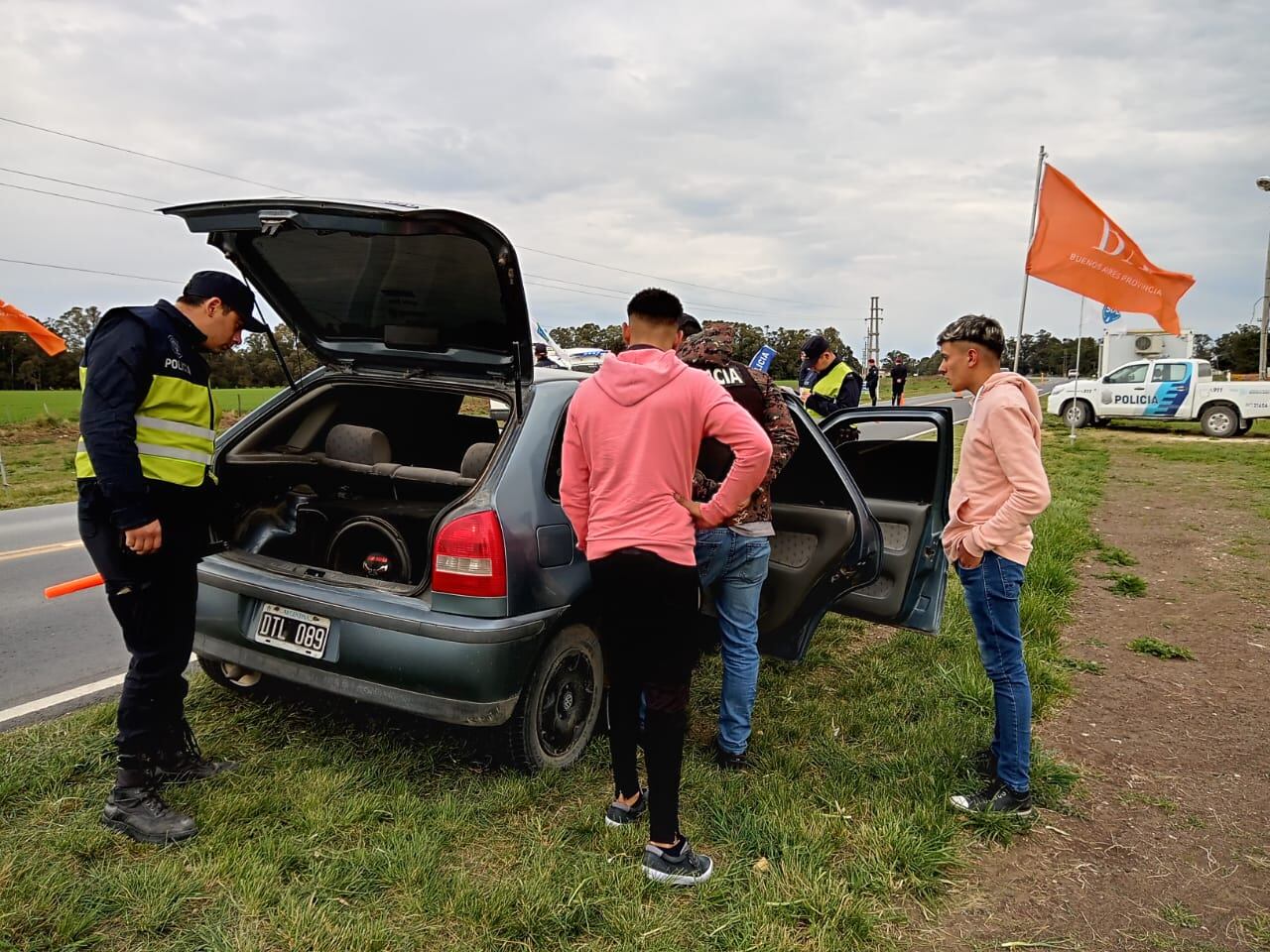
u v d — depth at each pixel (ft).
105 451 8.41
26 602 18.93
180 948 7.36
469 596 9.50
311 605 10.16
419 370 12.51
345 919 7.74
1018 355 32.91
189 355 9.34
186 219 10.66
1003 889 8.80
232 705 12.16
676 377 8.36
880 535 11.89
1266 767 11.60
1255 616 18.71
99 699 13.11
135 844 8.83
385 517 11.68
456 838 9.08
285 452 13.32
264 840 8.82
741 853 9.09
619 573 8.23
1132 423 77.36
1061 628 17.52
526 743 10.20
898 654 15.24
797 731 12.00
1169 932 8.13
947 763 11.14
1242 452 53.57
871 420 13.48
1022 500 9.42
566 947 7.54
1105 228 29.91
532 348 10.87
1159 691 14.32
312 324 12.84
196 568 9.75
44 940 7.36
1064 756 11.87
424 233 9.63
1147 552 25.34
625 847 9.02
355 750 10.91
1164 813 10.36
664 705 8.39
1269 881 9.00
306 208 9.68
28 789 9.79
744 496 8.27
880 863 8.87
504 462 10.20
